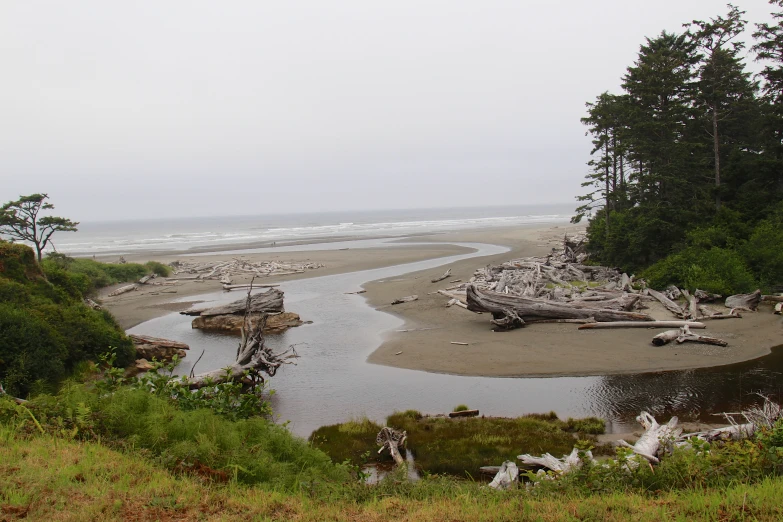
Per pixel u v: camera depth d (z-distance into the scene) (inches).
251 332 812.0
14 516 240.5
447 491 328.8
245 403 479.2
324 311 1364.4
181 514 263.4
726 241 1323.8
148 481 299.9
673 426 512.4
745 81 1768.0
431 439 565.9
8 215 1665.8
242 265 2289.6
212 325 1210.6
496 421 610.9
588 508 268.2
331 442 567.2
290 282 1879.9
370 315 1291.8
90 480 289.0
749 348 852.6
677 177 1461.6
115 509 257.8
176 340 1111.6
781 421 374.0
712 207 1481.3
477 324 1123.3
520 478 458.6
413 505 292.0
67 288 1012.5
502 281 1472.7
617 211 1814.7
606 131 1710.1
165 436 365.4
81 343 775.7
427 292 1521.9
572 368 799.1
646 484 323.3
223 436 381.4
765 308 1098.1
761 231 1278.3
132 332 1189.7
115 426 377.4
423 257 2452.0
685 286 1194.0
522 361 845.8
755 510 250.8
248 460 357.1
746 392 663.1
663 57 1496.1
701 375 739.4
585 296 1194.6
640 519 252.4
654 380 729.6
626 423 592.1
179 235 4928.6
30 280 889.5
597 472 335.6
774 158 1492.4
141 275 2038.6
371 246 3139.8
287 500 296.0
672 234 1440.7
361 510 287.0
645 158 1517.0
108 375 480.7
